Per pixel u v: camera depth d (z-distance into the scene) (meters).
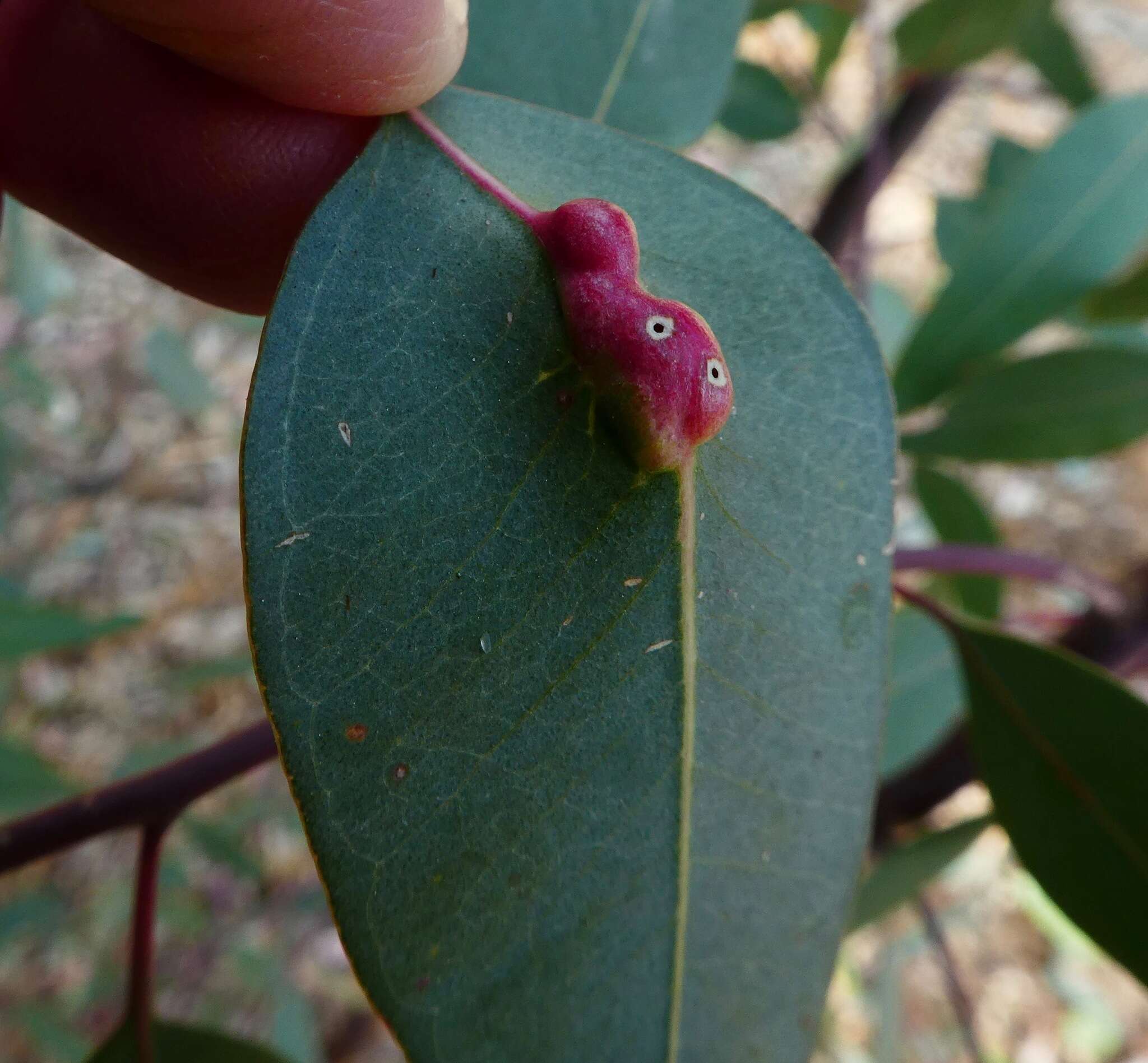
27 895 0.23
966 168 0.37
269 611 0.06
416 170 0.07
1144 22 0.35
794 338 0.07
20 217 0.23
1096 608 0.13
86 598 0.32
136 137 0.07
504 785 0.06
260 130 0.07
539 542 0.06
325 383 0.06
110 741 0.30
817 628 0.07
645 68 0.10
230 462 0.34
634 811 0.06
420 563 0.06
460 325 0.06
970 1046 0.15
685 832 0.06
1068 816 0.09
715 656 0.06
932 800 0.15
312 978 0.26
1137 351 0.15
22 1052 0.24
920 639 0.16
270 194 0.07
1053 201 0.14
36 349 0.34
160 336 0.25
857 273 0.18
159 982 0.25
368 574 0.06
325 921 0.27
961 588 0.16
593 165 0.07
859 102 0.29
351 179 0.06
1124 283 0.15
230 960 0.24
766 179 0.35
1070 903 0.10
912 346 0.14
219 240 0.08
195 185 0.07
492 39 0.09
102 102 0.07
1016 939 0.29
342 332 0.06
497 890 0.06
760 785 0.06
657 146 0.07
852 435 0.07
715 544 0.06
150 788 0.09
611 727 0.06
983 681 0.10
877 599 0.07
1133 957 0.09
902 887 0.14
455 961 0.06
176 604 0.32
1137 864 0.09
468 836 0.06
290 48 0.06
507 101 0.07
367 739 0.06
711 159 0.34
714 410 0.06
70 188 0.08
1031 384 0.15
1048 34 0.19
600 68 0.09
